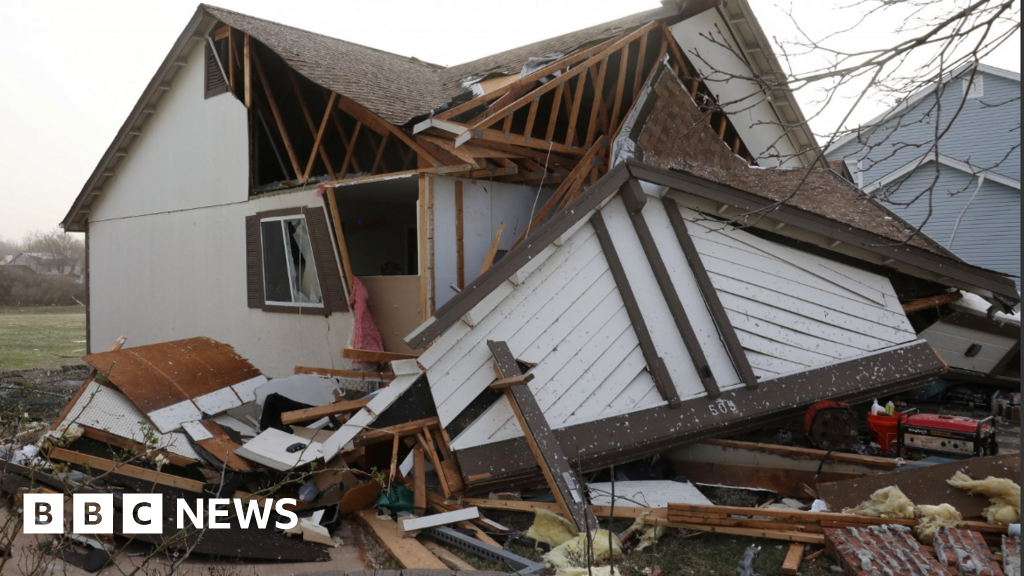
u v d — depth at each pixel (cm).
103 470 632
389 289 972
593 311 720
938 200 2020
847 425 743
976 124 1970
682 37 1045
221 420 746
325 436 692
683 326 747
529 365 676
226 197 1205
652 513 573
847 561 484
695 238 787
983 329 999
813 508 599
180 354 809
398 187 1016
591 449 662
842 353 829
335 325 1020
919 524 532
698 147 907
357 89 954
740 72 1109
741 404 748
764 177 950
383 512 601
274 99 1148
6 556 437
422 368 641
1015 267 1922
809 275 837
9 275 3828
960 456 703
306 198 1050
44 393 1090
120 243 1452
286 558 509
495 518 601
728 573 503
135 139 1392
